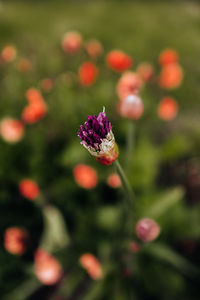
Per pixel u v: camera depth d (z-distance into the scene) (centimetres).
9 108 153
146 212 126
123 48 232
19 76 164
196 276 128
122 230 124
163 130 165
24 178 138
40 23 277
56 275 116
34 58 207
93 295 122
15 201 137
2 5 318
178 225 129
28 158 140
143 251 121
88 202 139
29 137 143
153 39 250
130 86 127
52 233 129
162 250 120
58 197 138
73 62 170
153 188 141
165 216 130
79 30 262
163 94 173
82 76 138
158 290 128
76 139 140
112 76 161
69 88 148
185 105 179
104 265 125
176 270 127
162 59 141
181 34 261
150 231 110
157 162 143
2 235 137
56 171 140
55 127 146
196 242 138
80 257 122
